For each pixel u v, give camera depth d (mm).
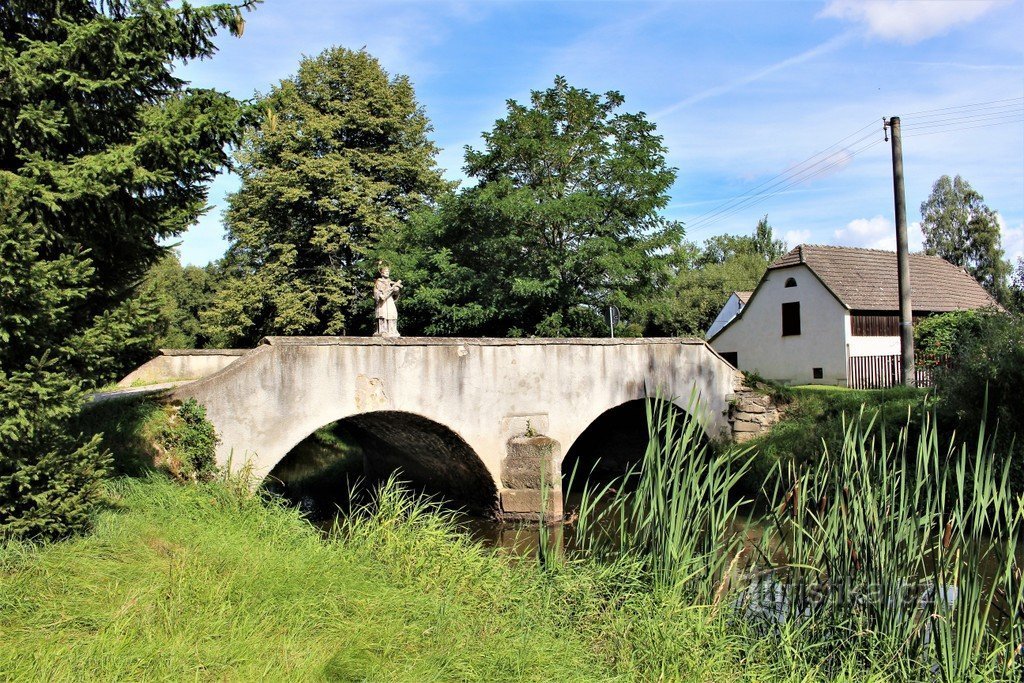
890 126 18094
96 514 7270
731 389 17875
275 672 4988
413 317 23625
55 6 7309
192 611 5645
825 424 15844
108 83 7051
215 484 9719
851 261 25547
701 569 7039
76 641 5004
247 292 27234
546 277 21891
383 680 5086
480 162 23266
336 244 26812
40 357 6551
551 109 23484
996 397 12602
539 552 8086
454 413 14062
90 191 6734
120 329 7016
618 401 16219
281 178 26594
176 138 7293
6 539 6348
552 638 6305
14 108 6801
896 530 6887
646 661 5918
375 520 8875
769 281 26000
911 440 13680
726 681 5785
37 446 6500
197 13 7480
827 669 6266
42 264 6094
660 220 23359
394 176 28688
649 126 23828
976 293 28188
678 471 7293
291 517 8984
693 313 39719
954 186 42844
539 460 14438
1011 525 6129
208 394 11109
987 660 5902
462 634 6043
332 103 27984
